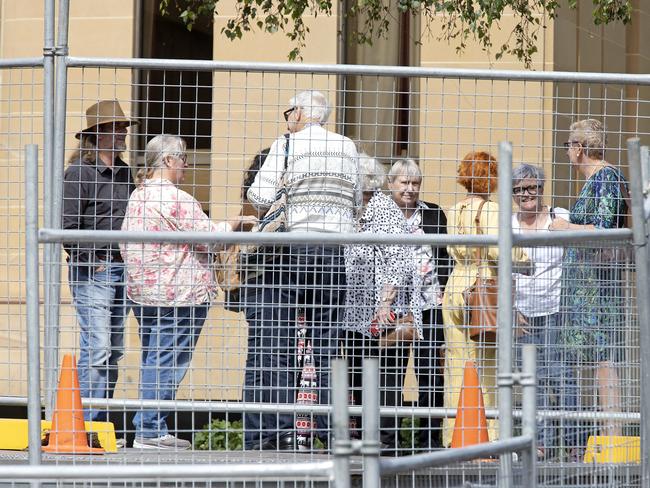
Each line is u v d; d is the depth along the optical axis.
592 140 18.44
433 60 29.48
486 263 16.03
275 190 18.05
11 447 19.41
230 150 27.61
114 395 16.23
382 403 16.81
